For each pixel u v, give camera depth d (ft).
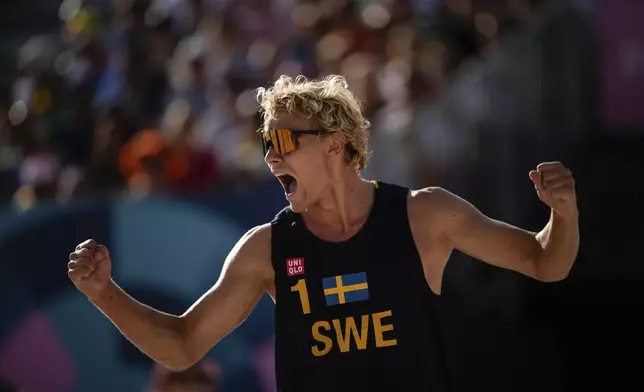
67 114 59.77
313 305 21.22
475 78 44.14
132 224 43.14
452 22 53.21
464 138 43.70
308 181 21.56
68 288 43.52
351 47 58.54
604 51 42.04
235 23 61.98
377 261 21.16
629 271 41.42
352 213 21.67
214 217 42.75
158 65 61.82
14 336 43.73
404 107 49.47
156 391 35.42
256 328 41.57
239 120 56.90
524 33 44.52
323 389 21.06
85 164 57.06
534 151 42.42
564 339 41.42
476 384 41.24
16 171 56.34
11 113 61.72
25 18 76.54
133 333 20.88
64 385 43.24
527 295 42.16
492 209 42.75
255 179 50.06
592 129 42.14
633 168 41.68
